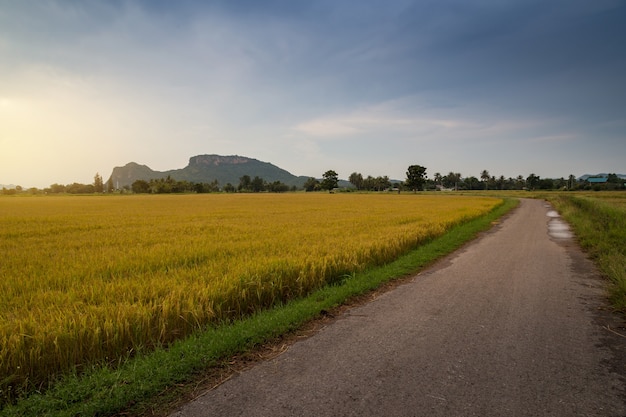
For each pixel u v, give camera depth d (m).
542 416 2.97
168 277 6.92
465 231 16.22
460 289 7.08
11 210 35.91
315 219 21.67
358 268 8.42
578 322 5.18
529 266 9.22
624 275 6.82
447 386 3.45
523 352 4.20
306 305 5.85
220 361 4.04
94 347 4.10
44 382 3.72
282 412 3.06
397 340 4.59
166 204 49.19
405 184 124.94
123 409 3.21
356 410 3.07
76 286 6.47
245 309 5.97
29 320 4.46
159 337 4.49
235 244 11.13
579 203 28.47
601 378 3.59
